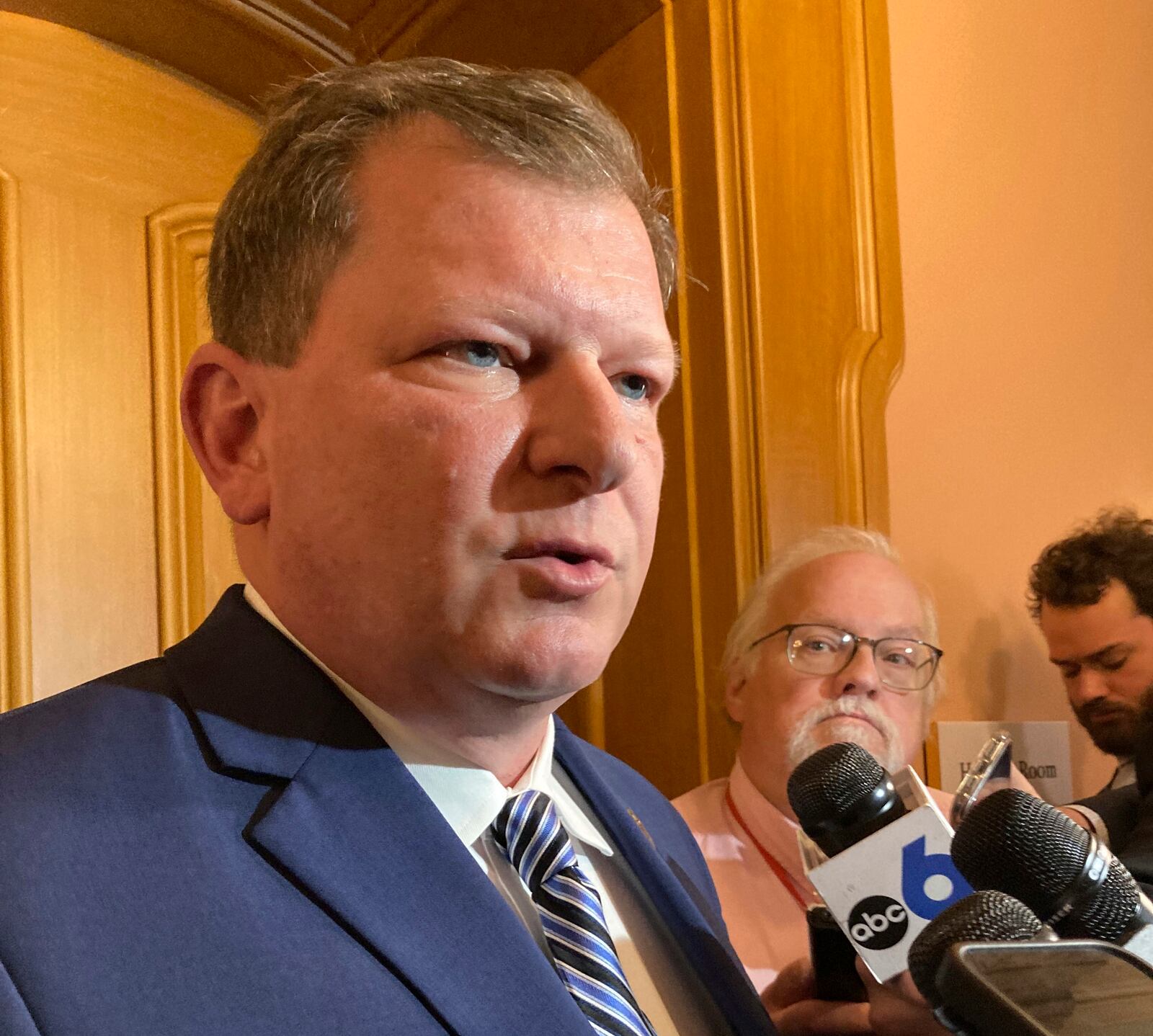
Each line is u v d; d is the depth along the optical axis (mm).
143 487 1600
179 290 1673
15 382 1500
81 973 510
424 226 650
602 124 726
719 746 1720
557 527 642
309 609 672
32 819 554
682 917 841
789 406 1798
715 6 1805
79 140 1610
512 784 762
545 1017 592
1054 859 700
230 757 623
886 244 1980
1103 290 2643
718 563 1745
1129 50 2828
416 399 635
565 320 654
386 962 579
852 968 965
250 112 1795
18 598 1466
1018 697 2281
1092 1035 497
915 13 2346
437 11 1711
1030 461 2395
